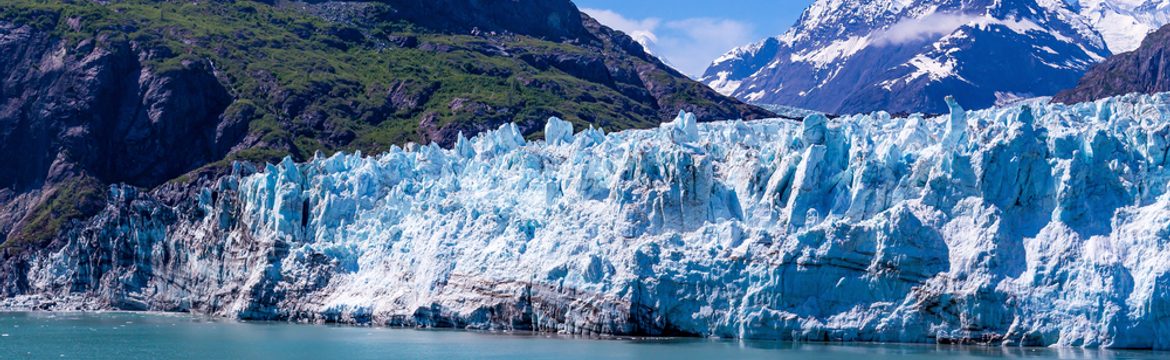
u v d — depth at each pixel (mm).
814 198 131000
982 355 115125
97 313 197000
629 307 132750
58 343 151125
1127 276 117875
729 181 137500
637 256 133750
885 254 124938
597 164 145875
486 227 150250
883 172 129250
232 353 135875
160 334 157000
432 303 149000
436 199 159250
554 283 138875
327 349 134750
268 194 174875
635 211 137625
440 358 124438
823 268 126938
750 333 128500
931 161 127562
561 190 149750
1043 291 119625
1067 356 113250
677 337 132375
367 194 169000
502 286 143750
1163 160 121562
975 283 121375
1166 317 116188
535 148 164500
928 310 123062
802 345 124812
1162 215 118312
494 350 127812
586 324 135500
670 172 137250
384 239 160250
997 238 122188
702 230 134250
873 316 124750
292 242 170000
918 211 126438
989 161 123938
